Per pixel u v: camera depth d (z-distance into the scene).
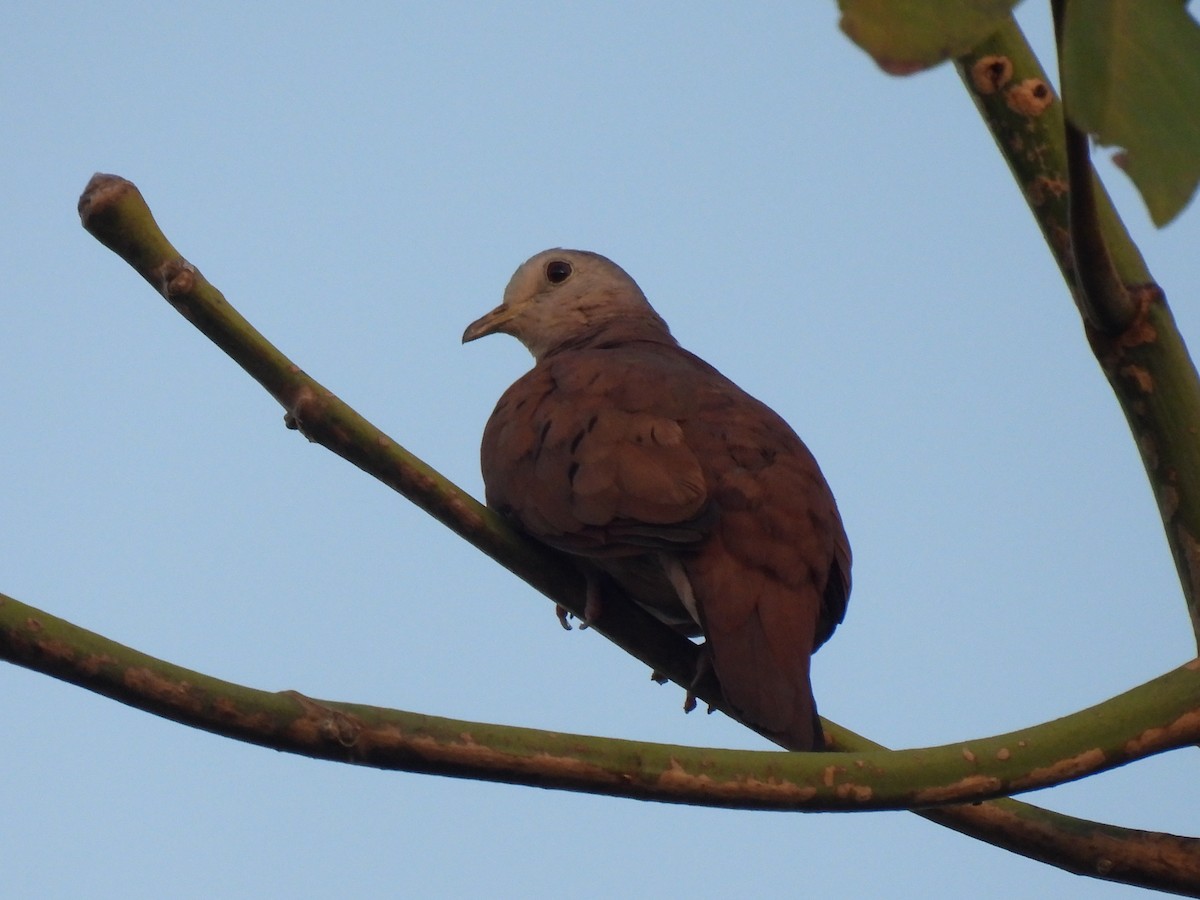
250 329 6.66
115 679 4.95
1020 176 6.29
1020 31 6.28
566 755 5.41
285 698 5.16
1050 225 6.24
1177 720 5.96
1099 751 5.88
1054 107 6.23
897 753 5.75
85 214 6.45
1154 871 6.39
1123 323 6.13
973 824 6.50
